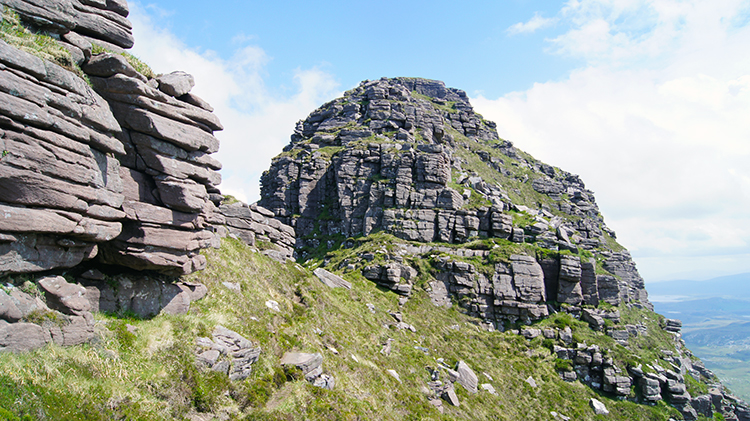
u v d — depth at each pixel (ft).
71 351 46.88
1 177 40.32
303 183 325.42
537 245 259.60
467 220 258.78
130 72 57.57
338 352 100.68
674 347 280.10
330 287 158.40
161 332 60.08
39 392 40.40
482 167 391.04
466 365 147.95
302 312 111.75
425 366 131.54
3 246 42.19
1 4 45.98
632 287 364.17
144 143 60.54
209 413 56.03
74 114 48.19
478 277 222.48
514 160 463.01
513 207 310.86
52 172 44.98
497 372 167.22
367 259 220.84
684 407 189.06
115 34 62.85
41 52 46.47
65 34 54.49
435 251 237.66
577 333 211.20
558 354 196.03
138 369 52.16
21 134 42.14
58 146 45.85
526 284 222.89
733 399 248.52
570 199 438.81
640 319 299.38
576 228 377.71
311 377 78.02
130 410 47.24
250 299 92.38
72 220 48.03
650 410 177.68
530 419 143.95
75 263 52.08
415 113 374.63
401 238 251.39
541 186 419.13
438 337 174.70
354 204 288.92
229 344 67.82
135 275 63.52
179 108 64.44
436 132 372.17
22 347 42.27
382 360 117.29
